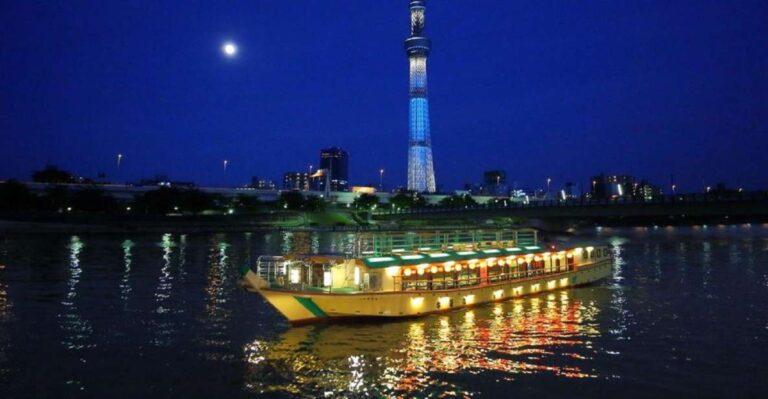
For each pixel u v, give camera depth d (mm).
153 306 38125
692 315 35188
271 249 93125
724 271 59156
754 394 21500
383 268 33156
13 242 101875
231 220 171750
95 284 48781
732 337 29594
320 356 26203
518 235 44938
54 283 49219
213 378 23250
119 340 29000
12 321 33344
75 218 140875
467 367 24656
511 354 26578
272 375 23672
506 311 36094
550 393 21641
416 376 23516
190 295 42781
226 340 28938
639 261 71375
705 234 149500
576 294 42969
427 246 38312
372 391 21844
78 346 27875
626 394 21547
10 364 25016
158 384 22609
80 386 22406
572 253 46656
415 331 30734
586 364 25047
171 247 94875
